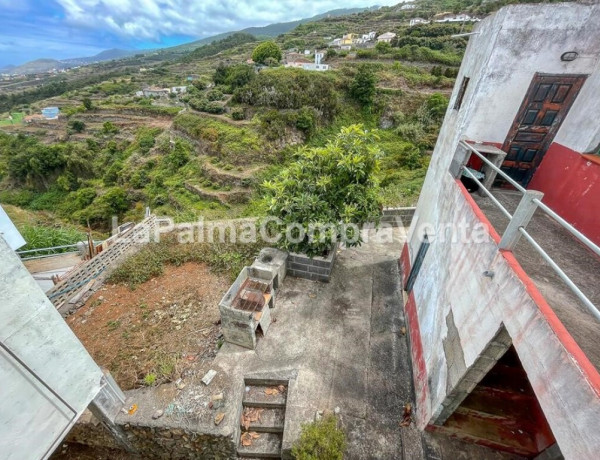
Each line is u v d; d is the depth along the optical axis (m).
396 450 3.08
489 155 3.62
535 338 1.63
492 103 3.47
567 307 2.10
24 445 2.23
